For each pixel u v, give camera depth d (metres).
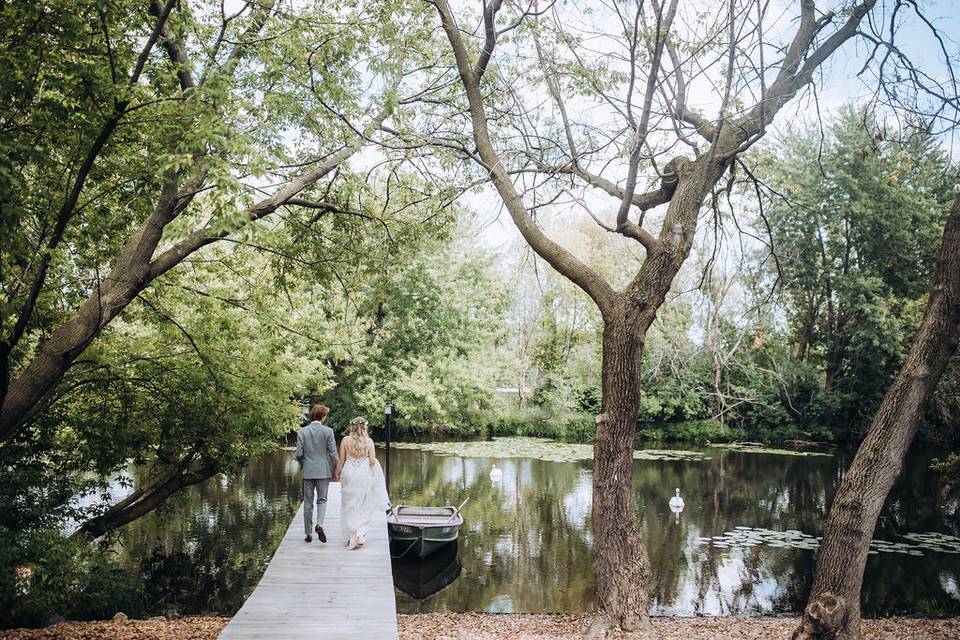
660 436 36.84
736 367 33.97
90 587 10.45
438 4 9.44
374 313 36.72
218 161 6.84
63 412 12.43
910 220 32.34
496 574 13.31
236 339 14.50
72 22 7.14
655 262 8.66
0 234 6.95
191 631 9.28
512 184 9.32
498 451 31.73
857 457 7.57
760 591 12.20
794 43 9.23
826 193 31.88
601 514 8.74
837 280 32.97
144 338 14.30
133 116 8.47
